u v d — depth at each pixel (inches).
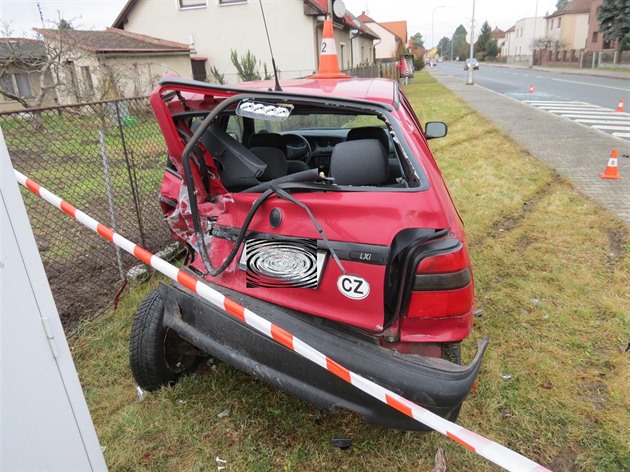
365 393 70.8
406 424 71.0
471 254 172.1
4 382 50.6
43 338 53.6
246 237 81.8
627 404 99.7
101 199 175.3
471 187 253.0
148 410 99.2
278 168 103.6
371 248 71.7
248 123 136.8
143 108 166.9
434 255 71.0
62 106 128.5
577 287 147.9
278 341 72.9
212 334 84.7
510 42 3371.1
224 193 88.7
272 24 728.3
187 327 88.5
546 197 235.0
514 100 673.6
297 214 76.0
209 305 85.3
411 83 1179.3
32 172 170.7
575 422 95.3
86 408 60.5
